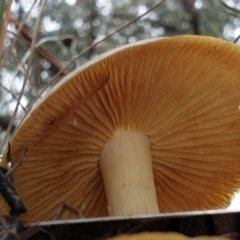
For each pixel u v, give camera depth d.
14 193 0.09
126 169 0.12
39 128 0.11
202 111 0.12
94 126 0.12
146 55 0.10
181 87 0.11
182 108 0.12
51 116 0.11
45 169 0.12
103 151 0.12
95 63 0.10
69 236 0.08
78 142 0.12
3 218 0.09
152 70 0.11
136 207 0.11
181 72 0.11
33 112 0.10
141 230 0.08
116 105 0.11
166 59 0.10
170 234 0.08
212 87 0.12
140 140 0.12
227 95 0.12
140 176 0.12
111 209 0.11
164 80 0.11
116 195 0.11
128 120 0.12
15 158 0.12
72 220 0.08
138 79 0.11
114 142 0.12
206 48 0.10
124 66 0.10
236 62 0.11
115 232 0.08
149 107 0.12
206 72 0.11
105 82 0.10
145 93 0.11
